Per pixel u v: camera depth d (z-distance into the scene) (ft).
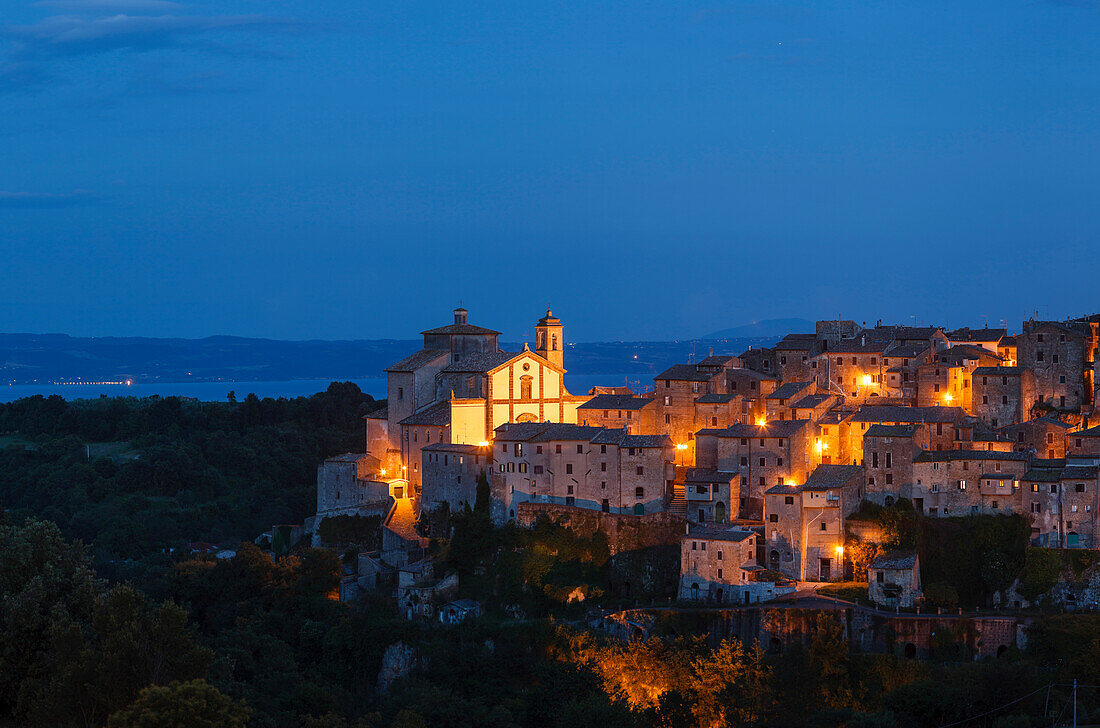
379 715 576.61
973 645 629.51
